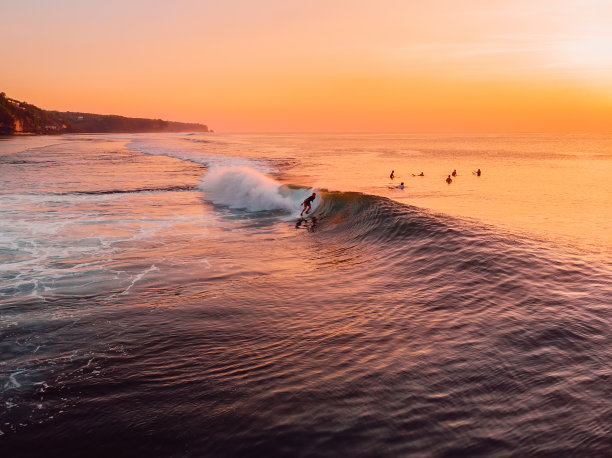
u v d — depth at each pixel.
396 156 72.69
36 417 4.95
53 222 16.47
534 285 8.12
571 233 16.95
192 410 4.98
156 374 5.79
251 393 5.27
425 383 5.31
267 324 7.33
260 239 14.44
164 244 13.42
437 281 9.02
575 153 85.69
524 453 4.10
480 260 9.79
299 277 10.03
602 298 7.31
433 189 33.66
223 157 58.34
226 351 6.40
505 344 6.08
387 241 13.00
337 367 5.81
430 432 4.46
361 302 8.21
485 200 28.12
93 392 5.41
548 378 5.20
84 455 4.34
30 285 9.41
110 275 10.17
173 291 9.09
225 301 8.46
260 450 4.32
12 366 6.07
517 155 78.56
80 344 6.71
